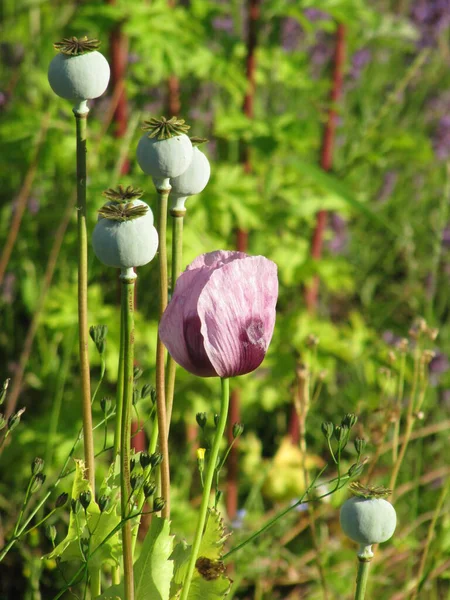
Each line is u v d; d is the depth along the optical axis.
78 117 0.89
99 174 1.74
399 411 1.35
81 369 0.93
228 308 0.86
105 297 2.11
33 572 1.44
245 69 1.96
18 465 1.73
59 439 1.71
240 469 2.02
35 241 2.10
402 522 1.89
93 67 0.87
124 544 0.90
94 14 1.81
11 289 2.03
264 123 1.84
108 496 0.95
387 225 1.61
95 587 0.98
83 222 0.90
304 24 1.94
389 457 2.03
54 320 1.76
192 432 1.91
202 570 0.96
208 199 1.75
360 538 0.92
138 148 0.88
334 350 1.95
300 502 1.00
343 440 0.98
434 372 2.03
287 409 2.13
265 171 2.07
